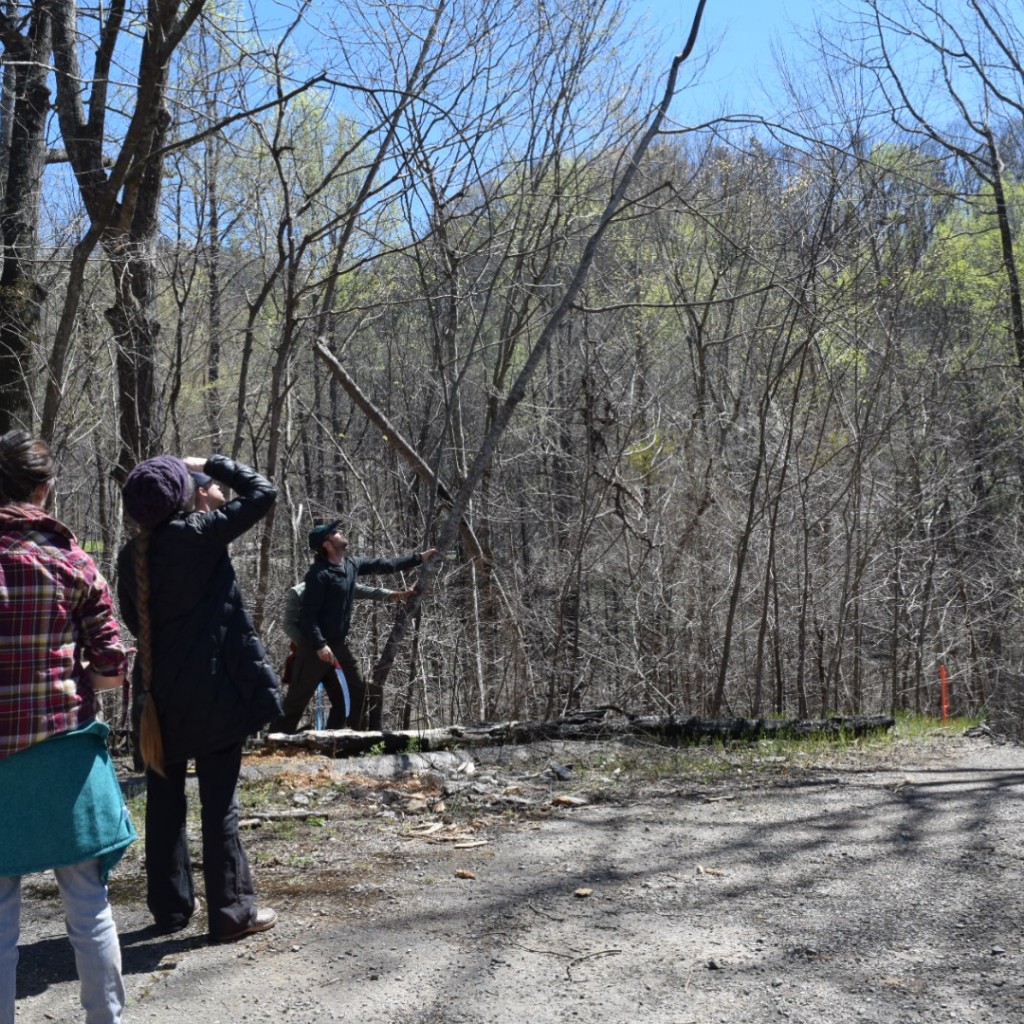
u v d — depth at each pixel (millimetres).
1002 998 3166
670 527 15031
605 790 6004
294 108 11148
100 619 2980
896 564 14945
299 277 12422
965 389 17688
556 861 4621
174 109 9875
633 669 13164
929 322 17125
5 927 2770
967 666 18609
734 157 13352
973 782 5914
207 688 3602
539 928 3836
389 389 17219
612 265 16188
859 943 3621
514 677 11812
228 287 13359
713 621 14953
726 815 5348
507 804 5660
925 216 13977
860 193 11977
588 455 12000
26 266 9242
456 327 11859
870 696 17750
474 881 4375
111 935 2928
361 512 15133
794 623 15359
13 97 8883
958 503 17812
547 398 15156
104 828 2891
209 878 3783
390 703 12156
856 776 6270
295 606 8062
